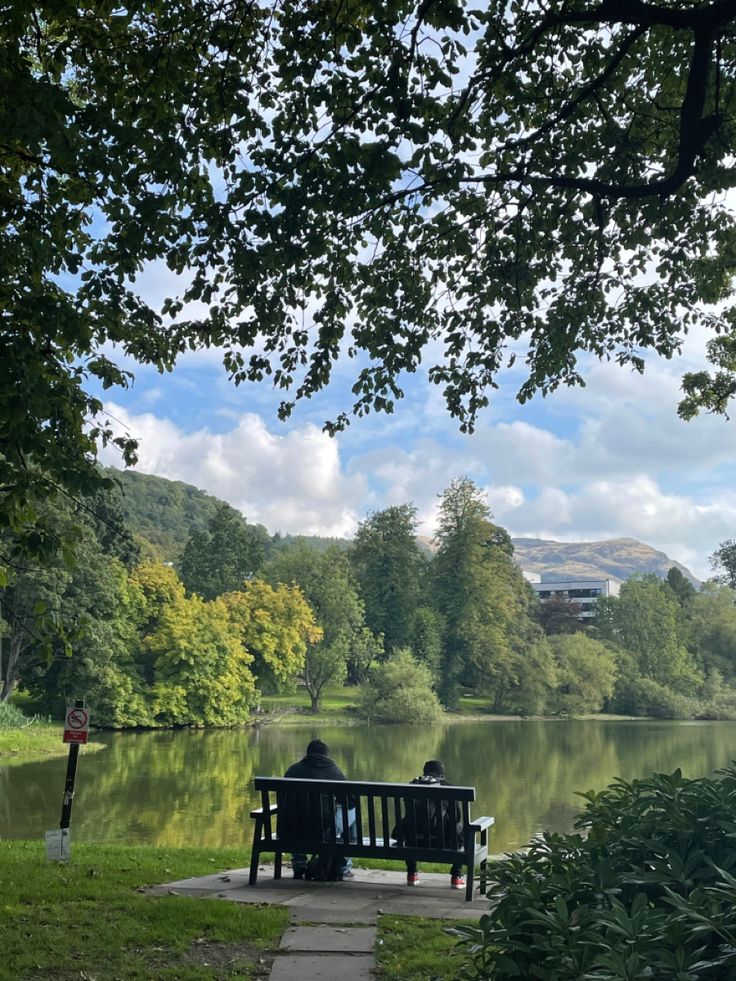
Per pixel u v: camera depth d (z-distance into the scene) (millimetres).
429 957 5973
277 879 8734
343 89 7883
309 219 8844
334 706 77188
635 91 10297
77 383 7980
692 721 83688
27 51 7656
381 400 11508
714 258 11516
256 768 34500
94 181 7695
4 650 48875
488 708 85562
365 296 10992
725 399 17547
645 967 2762
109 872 9078
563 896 3584
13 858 10258
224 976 5695
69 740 9969
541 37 9117
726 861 3371
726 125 9648
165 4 7531
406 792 8086
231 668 62875
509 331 11828
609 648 95000
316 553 83750
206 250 8859
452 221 10484
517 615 92562
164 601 62656
